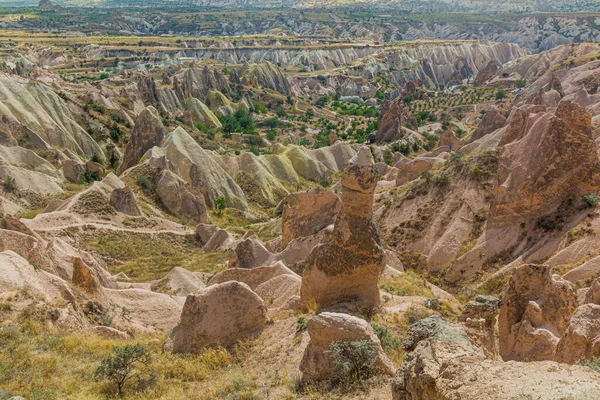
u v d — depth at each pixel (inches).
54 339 927.7
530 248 1914.4
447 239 2148.1
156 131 4365.2
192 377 868.0
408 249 2244.1
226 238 2728.8
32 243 1561.3
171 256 2605.8
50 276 1157.7
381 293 1246.3
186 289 1814.7
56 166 3919.8
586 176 1941.4
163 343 1000.9
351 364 711.1
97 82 7175.2
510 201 2023.9
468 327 821.2
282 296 1316.4
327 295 1083.9
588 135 2006.6
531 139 2081.7
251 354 917.2
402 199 2461.9
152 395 800.9
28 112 4539.9
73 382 817.5
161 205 3309.5
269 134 6599.4
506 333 1016.9
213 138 5935.0
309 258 1126.4
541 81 6658.5
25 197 3095.5
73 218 2610.7
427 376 473.7
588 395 385.7
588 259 1691.7
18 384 788.6
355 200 1069.8
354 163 1062.4
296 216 2086.6
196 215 3356.3
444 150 3804.1
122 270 2306.8
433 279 2065.7
